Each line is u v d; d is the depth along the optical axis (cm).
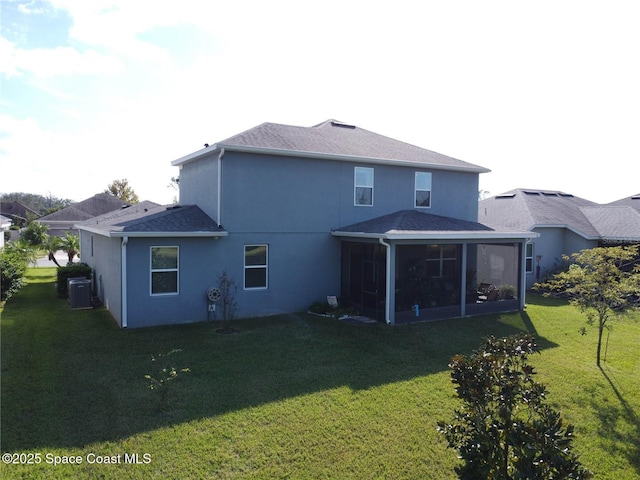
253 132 1545
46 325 1240
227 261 1366
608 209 2442
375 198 1623
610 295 969
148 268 1245
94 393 761
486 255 1844
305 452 596
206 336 1152
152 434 627
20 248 2481
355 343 1109
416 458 592
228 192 1355
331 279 1559
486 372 446
